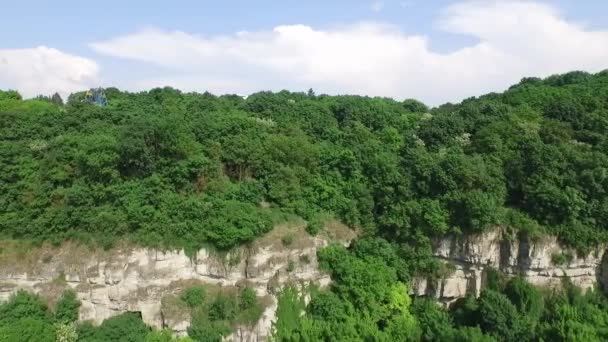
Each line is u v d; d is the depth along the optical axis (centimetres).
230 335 5653
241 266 5966
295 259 6212
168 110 8981
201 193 6438
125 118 7744
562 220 6588
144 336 5456
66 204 5878
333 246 6506
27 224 5791
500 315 5916
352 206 6881
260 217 6194
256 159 6875
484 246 6631
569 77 11062
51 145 6331
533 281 6556
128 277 5650
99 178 6094
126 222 5828
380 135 8588
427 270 6644
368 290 6134
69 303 5484
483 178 6712
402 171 7056
